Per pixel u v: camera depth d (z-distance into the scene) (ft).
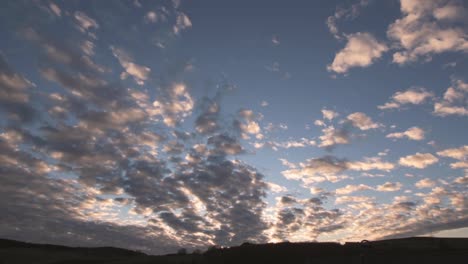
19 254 350.23
